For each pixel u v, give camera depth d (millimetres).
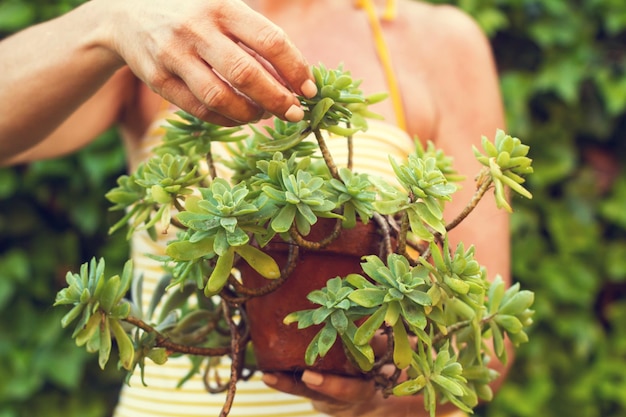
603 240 1762
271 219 652
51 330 1558
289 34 1131
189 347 699
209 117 707
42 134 935
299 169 667
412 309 628
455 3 1672
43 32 879
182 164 685
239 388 972
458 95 1131
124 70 1116
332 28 1131
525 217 1697
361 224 684
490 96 1151
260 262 640
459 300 693
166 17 688
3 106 888
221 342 762
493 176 651
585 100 1741
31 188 1571
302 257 686
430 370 658
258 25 664
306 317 648
